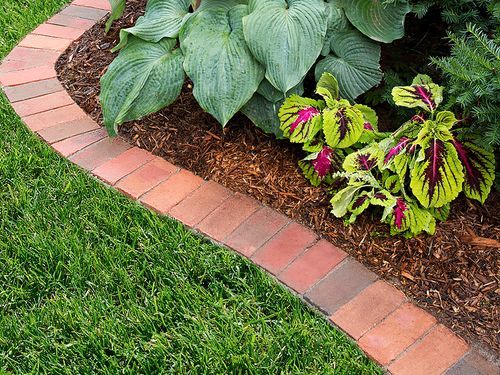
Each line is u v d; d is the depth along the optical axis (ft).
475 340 5.99
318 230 7.13
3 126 8.84
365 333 6.09
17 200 7.58
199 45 7.65
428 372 5.75
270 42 7.38
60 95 9.45
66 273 6.83
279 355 5.92
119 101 8.06
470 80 6.44
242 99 7.48
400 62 8.50
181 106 8.87
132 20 10.86
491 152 6.91
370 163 7.06
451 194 6.69
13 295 6.62
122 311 6.42
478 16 7.34
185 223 7.31
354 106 7.42
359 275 6.63
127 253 6.94
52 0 11.80
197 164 8.06
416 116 7.06
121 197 7.67
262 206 7.44
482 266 6.64
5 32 10.90
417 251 6.81
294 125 7.38
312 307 6.37
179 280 6.64
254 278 6.61
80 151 8.40
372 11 7.78
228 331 6.17
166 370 5.90
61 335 6.24
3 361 6.02
